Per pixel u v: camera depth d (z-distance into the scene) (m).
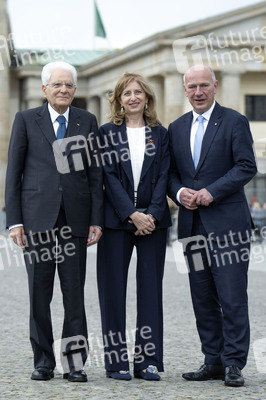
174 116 46.56
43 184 6.94
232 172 7.00
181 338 9.12
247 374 7.17
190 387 6.55
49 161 6.96
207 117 7.20
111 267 7.06
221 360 6.89
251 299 12.99
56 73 6.96
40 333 6.87
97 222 7.00
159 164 7.19
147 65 48.69
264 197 35.84
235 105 46.88
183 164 7.20
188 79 7.12
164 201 7.14
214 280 7.00
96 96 55.97
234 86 46.88
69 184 6.93
